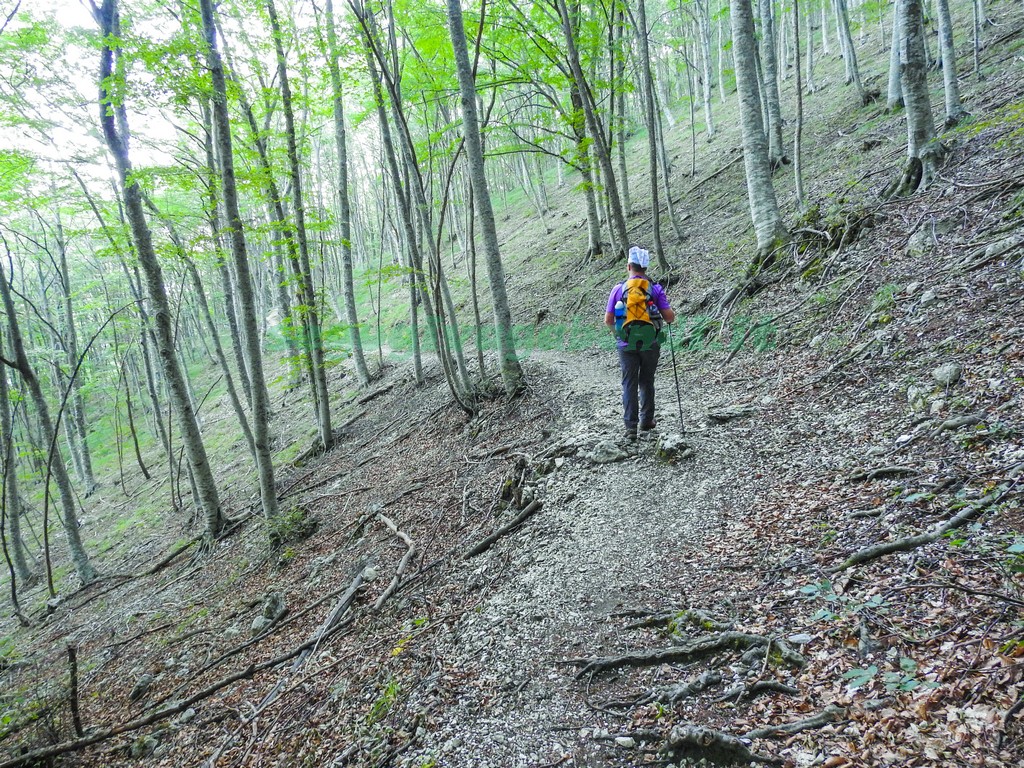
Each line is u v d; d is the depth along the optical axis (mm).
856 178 10836
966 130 8156
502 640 4195
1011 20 14797
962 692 2254
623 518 5160
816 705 2549
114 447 31391
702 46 25016
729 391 7125
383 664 4734
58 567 16000
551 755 2986
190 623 8289
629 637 3670
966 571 2840
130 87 8438
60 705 6340
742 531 4270
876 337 5996
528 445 8023
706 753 2559
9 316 12617
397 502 8750
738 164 18172
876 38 25828
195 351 41312
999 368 4293
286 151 12703
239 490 14914
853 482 4160
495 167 40625
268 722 4855
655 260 14609
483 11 8844
